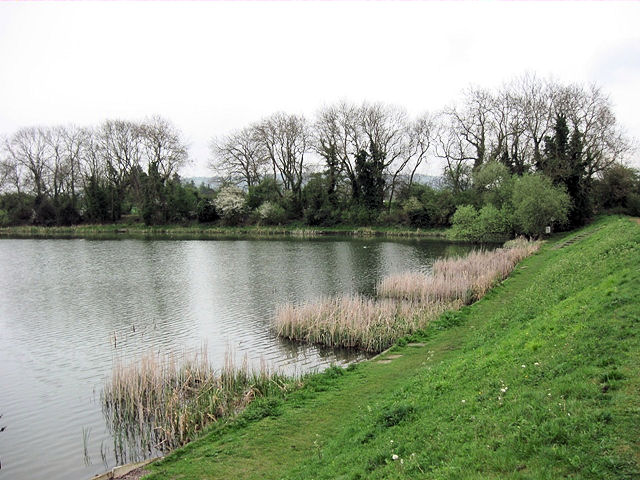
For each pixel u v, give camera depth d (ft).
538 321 42.65
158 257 155.63
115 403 46.29
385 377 44.50
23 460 37.24
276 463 30.78
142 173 271.49
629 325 31.14
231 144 269.64
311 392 42.42
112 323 76.79
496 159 206.08
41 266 137.28
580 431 21.65
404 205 240.32
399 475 23.27
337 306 74.43
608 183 178.09
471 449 23.41
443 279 87.86
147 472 30.91
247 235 240.94
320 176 262.67
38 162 272.92
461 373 36.60
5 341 67.77
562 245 130.72
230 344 65.21
